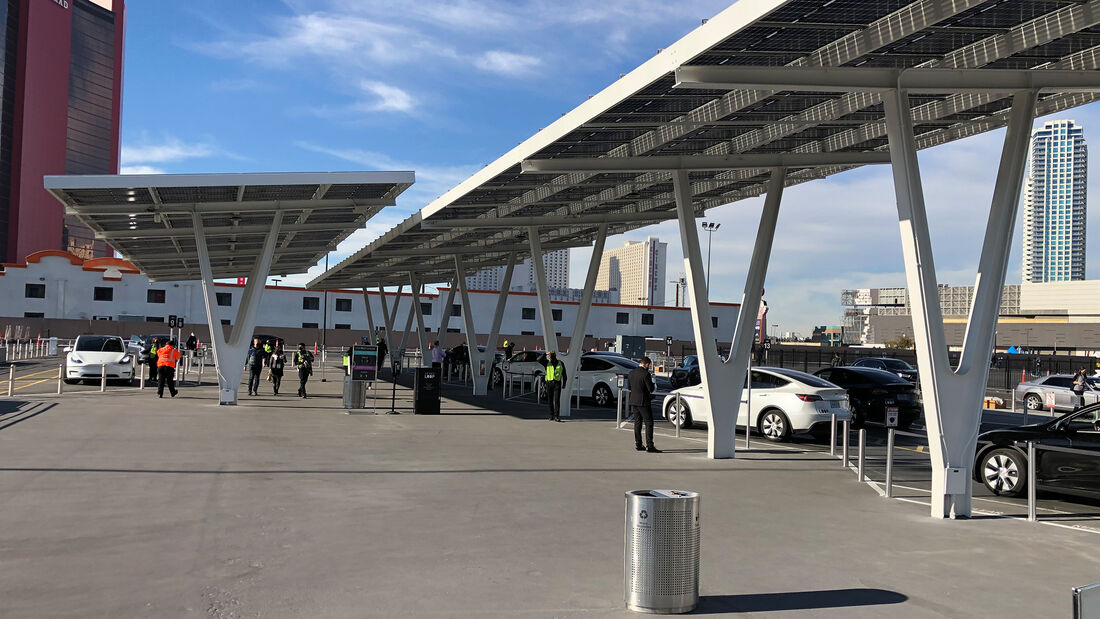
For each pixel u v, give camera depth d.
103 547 7.85
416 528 8.92
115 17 174.12
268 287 78.56
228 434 16.88
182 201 22.67
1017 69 10.66
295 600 6.35
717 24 9.80
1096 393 30.77
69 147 162.88
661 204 21.81
